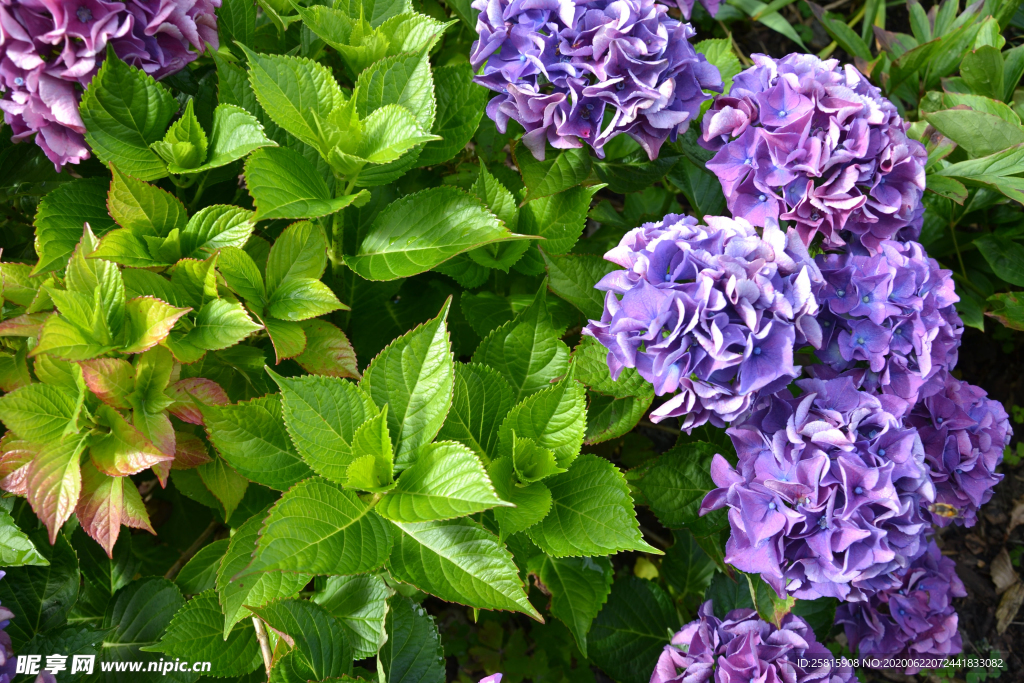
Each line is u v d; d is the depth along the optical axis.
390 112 1.17
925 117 1.38
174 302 1.17
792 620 1.26
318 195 1.19
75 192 1.22
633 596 1.36
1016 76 1.46
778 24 1.67
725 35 1.80
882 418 1.17
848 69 1.27
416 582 1.11
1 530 1.16
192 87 1.28
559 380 1.22
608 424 1.24
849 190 1.24
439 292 1.35
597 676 1.47
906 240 1.29
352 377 1.20
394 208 1.22
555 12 1.22
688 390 1.14
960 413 1.25
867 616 1.33
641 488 1.27
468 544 1.12
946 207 1.46
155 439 1.14
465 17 1.31
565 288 1.25
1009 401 1.57
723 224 1.18
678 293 1.13
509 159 1.54
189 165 1.21
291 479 1.14
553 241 1.29
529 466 1.16
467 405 1.18
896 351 1.20
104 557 1.29
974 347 1.59
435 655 1.18
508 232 1.18
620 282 1.17
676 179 1.39
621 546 1.14
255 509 1.29
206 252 1.19
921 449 1.17
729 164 1.26
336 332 1.20
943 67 1.50
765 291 1.13
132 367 1.14
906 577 1.30
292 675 1.15
